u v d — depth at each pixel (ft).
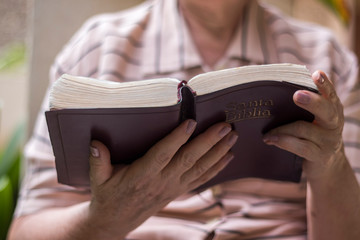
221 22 2.90
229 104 1.73
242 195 2.74
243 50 2.88
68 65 2.90
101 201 2.00
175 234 2.50
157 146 1.74
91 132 1.69
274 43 2.99
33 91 3.47
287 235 2.63
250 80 1.68
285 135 1.89
